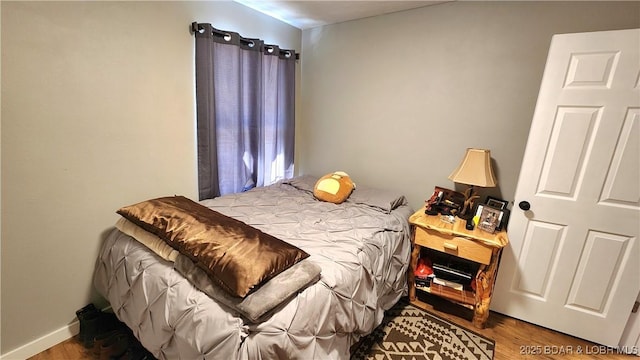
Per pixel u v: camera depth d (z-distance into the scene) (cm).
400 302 223
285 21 287
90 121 167
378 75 270
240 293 110
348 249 163
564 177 179
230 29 238
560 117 174
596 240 177
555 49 169
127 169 188
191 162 228
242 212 209
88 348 169
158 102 199
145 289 136
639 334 176
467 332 192
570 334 194
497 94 217
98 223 179
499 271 208
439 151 248
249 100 260
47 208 157
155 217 159
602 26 179
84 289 179
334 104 304
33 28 141
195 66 217
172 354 120
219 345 104
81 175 168
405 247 213
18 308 155
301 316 118
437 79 239
